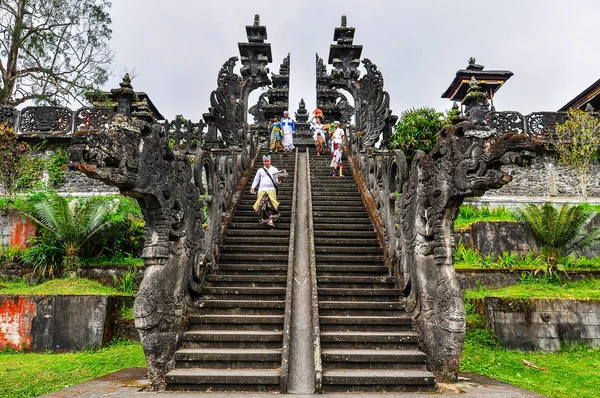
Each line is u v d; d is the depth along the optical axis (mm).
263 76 19922
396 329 6418
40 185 14828
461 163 5957
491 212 13469
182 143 17312
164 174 6152
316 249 8328
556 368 7207
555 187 15406
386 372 5496
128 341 8812
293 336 5996
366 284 7371
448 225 6301
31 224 11234
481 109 9039
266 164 9711
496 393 5172
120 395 4961
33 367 6984
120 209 11719
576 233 10016
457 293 5965
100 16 19891
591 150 14367
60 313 8523
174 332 5887
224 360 5641
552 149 15391
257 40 20359
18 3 19438
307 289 7090
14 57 19500
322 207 10188
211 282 7375
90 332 8430
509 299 8492
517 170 15469
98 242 10867
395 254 7523
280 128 16141
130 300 9453
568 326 8367
